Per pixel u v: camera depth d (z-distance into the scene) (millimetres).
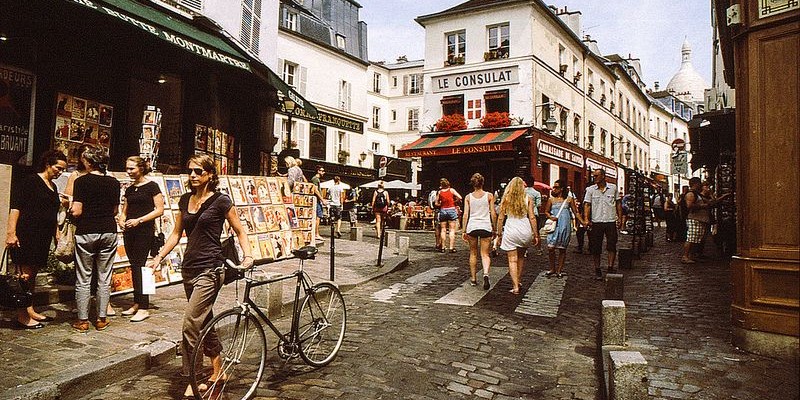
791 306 4730
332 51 31672
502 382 4477
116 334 5129
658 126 49531
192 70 10898
